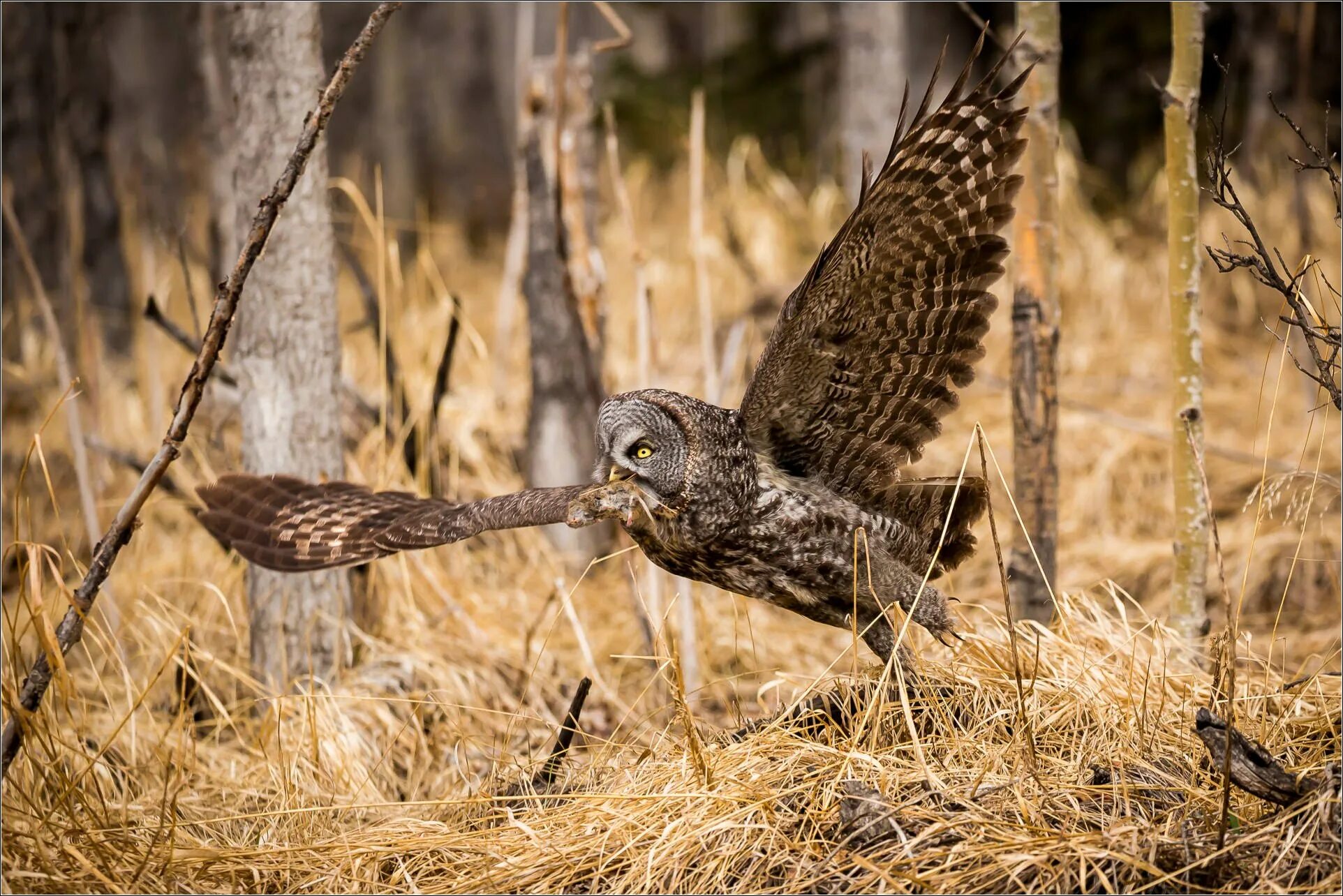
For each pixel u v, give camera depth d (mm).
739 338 12781
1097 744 7379
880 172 6570
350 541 7629
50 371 16172
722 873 6527
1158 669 8312
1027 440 9039
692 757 7184
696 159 11484
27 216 16188
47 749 7711
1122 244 20297
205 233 19594
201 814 8281
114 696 10516
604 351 12969
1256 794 6258
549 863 6801
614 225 24516
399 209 30312
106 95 17234
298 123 9773
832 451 7691
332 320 10055
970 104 6652
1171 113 8547
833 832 6691
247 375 9953
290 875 7090
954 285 7191
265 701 9938
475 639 11305
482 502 7520
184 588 12180
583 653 10914
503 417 16766
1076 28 22781
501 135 33469
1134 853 6113
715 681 7973
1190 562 8805
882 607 7645
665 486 7191
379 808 8094
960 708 7734
